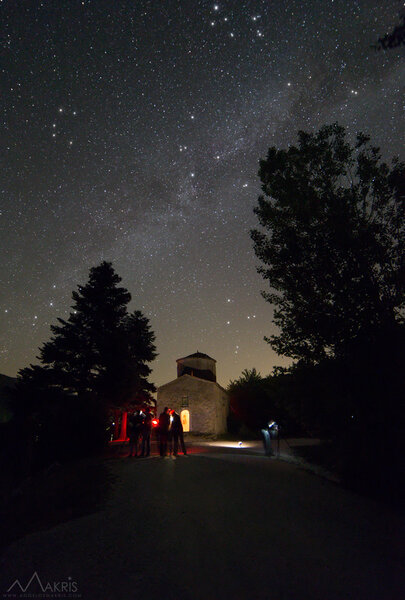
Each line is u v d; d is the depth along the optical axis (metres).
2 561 5.09
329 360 12.24
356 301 12.07
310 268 13.23
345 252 12.59
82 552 5.33
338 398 11.63
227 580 4.50
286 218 14.30
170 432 15.96
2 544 5.86
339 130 13.93
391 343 11.15
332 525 6.81
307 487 9.93
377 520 7.34
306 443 25.53
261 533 6.17
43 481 11.84
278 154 14.40
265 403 44.41
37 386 32.22
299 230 13.95
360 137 13.48
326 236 12.98
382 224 12.62
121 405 33.06
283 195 14.08
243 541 5.79
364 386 11.38
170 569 4.77
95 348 33.69
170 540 5.79
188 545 5.59
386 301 11.89
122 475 10.82
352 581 4.60
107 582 4.43
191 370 44.94
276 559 5.15
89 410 18.83
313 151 13.90
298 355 13.09
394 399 10.73
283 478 10.91
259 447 24.08
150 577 4.55
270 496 8.66
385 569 5.00
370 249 12.30
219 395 39.62
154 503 7.87
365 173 13.12
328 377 12.11
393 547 5.87
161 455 15.19
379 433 10.70
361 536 6.30
